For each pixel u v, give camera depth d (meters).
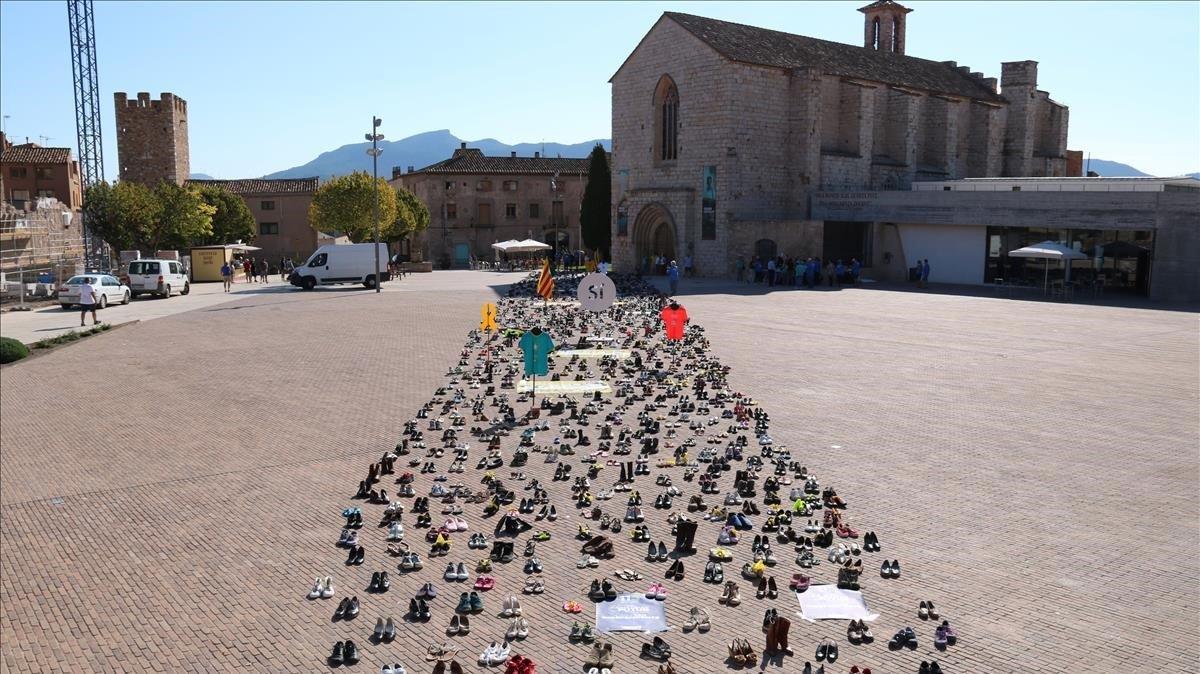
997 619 10.27
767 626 9.96
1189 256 47.09
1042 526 13.22
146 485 15.91
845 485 15.22
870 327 36.12
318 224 96.50
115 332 37.06
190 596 11.27
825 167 68.19
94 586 11.64
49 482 16.22
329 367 27.58
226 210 101.50
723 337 33.22
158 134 107.25
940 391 23.06
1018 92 85.62
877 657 9.44
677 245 69.00
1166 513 13.75
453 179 110.88
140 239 79.25
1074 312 41.81
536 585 11.17
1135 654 9.43
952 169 78.50
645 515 13.92
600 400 22.08
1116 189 58.84
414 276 78.12
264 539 13.17
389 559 12.30
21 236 72.12
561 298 49.78
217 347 32.25
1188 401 21.77
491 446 17.62
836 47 78.44
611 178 77.94
